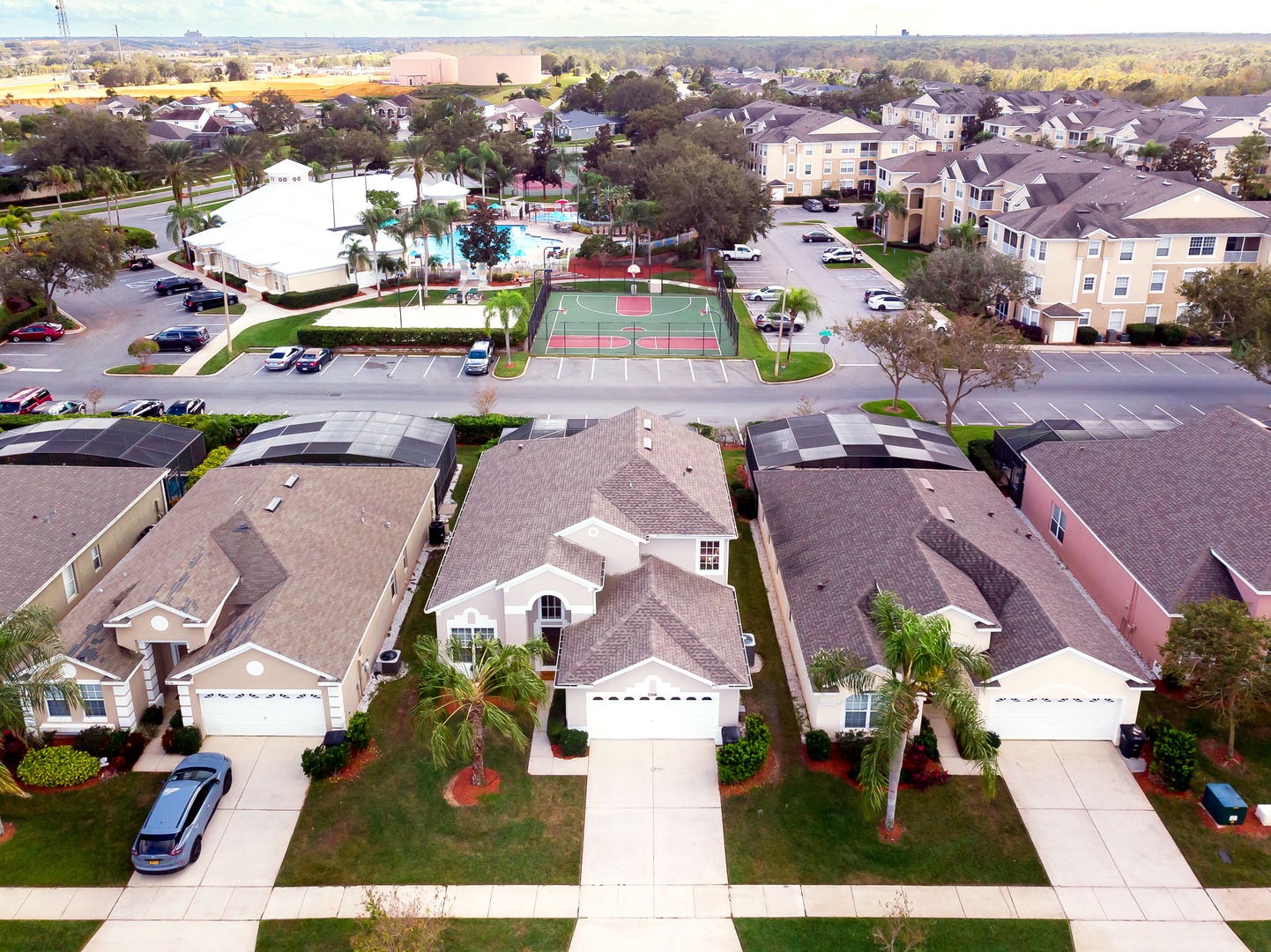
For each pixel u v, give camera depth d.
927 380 58.09
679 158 111.94
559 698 35.31
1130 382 68.50
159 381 67.12
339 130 181.62
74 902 27.03
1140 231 75.69
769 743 32.88
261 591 35.00
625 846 28.98
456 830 29.48
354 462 47.53
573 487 39.09
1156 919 26.67
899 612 27.62
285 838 29.14
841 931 26.31
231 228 94.69
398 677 36.25
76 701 29.53
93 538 39.78
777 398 65.38
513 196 141.62
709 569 38.50
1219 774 31.78
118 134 135.00
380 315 79.69
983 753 25.98
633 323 82.94
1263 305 57.09
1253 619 30.38
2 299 77.38
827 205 134.50
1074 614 34.78
